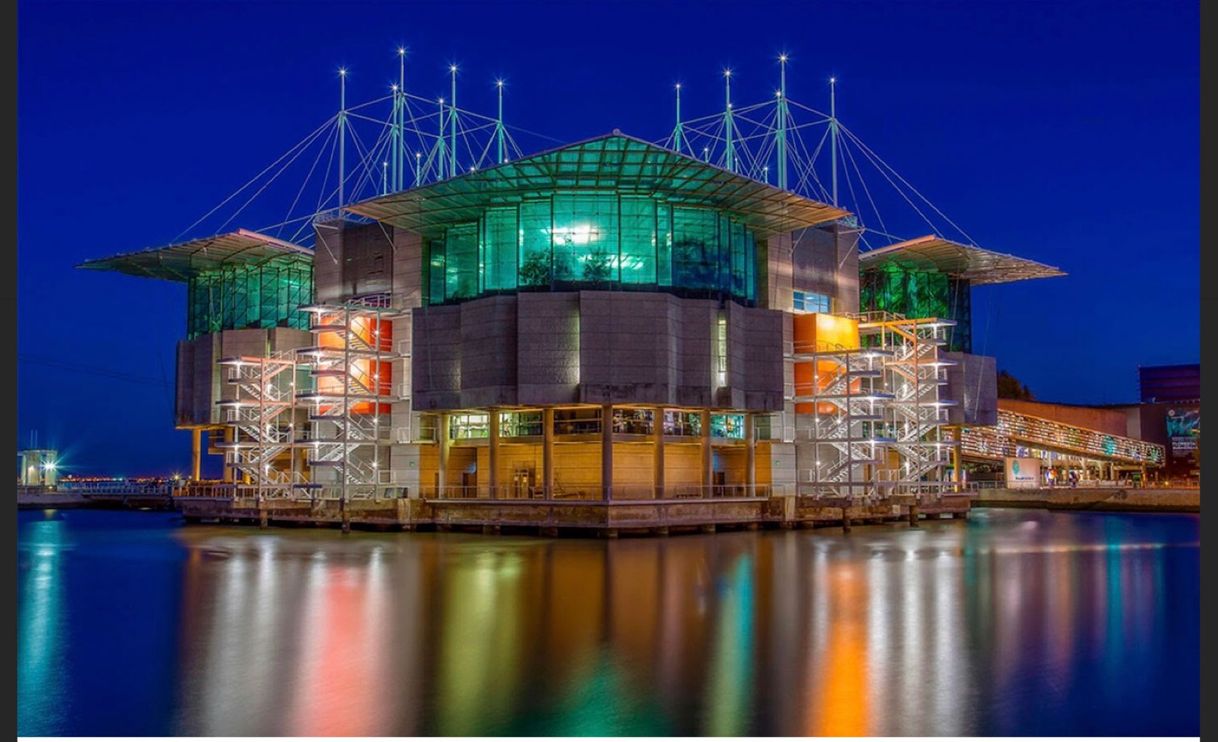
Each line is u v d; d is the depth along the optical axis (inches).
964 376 4200.3
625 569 1963.6
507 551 2378.2
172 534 3036.4
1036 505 4763.8
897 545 2539.4
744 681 1004.6
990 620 1338.6
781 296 3631.9
